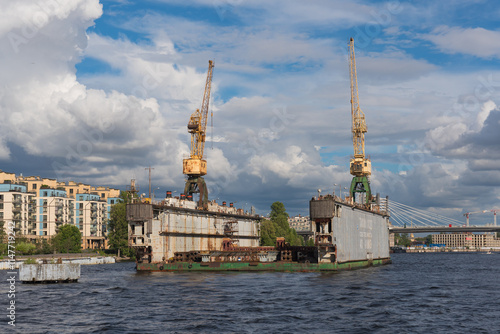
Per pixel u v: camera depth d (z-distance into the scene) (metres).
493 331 53.62
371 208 175.62
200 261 131.38
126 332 52.72
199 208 152.62
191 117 166.25
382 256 183.50
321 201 121.06
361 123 181.75
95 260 180.12
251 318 59.66
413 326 55.91
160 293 81.06
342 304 70.00
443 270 150.38
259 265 125.81
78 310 65.06
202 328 54.47
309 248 131.12
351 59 184.88
